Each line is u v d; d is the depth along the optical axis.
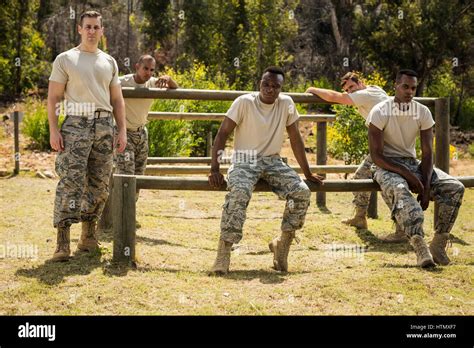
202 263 5.21
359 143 12.03
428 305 4.01
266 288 4.32
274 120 4.99
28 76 20.33
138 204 8.14
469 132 19.36
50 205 7.56
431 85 21.92
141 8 22.08
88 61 4.94
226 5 21.45
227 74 21.02
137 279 4.45
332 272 4.79
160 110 12.09
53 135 4.86
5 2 19.72
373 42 21.05
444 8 20.03
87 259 5.01
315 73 25.30
